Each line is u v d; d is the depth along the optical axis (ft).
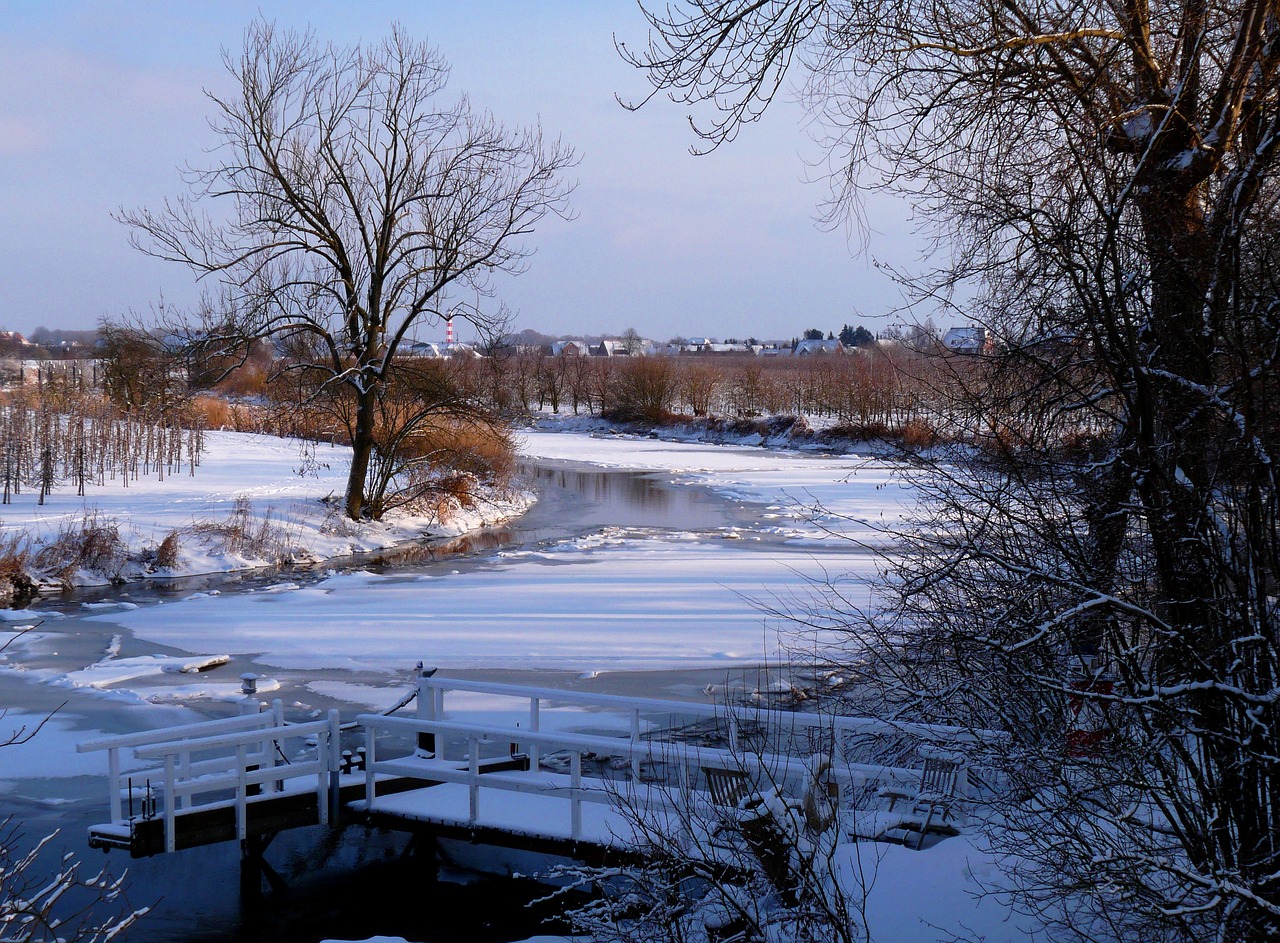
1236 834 16.89
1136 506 17.28
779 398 263.70
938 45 22.71
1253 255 16.74
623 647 55.88
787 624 58.54
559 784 28.50
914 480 23.35
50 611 67.00
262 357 108.17
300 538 89.71
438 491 106.93
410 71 87.20
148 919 27.30
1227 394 16.47
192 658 55.01
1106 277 18.44
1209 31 20.27
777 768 23.52
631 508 120.57
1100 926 19.03
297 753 40.09
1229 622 16.12
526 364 312.71
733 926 19.29
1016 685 20.01
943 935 19.48
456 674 51.47
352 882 29.76
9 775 37.78
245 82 83.15
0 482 100.89
